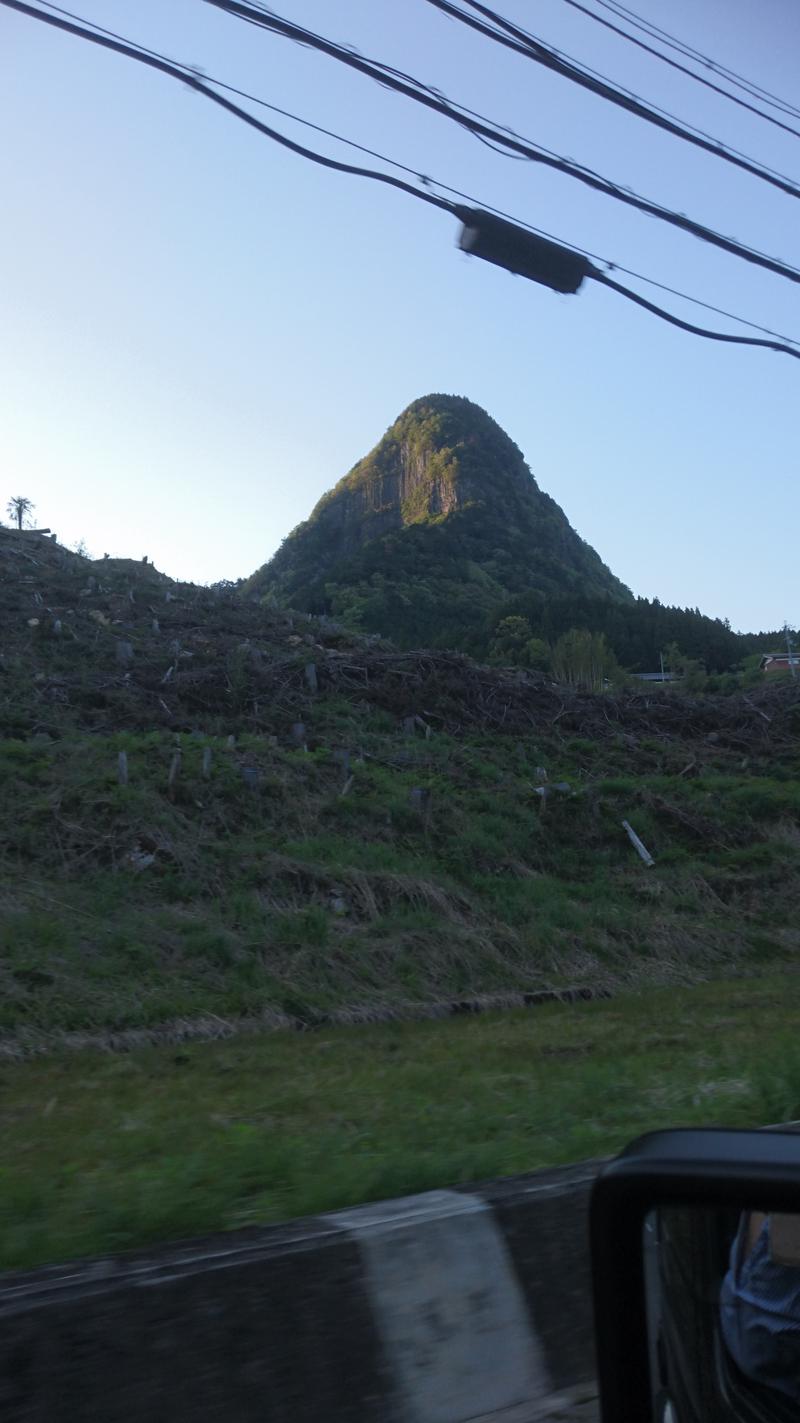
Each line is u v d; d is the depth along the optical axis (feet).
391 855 64.49
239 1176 14.74
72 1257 11.84
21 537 137.49
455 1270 11.75
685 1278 6.75
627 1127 19.35
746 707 110.63
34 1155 20.26
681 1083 24.14
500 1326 11.76
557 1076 27.32
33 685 81.76
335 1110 24.38
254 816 65.00
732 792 86.43
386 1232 11.50
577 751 93.61
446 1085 27.12
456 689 97.40
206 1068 34.83
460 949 55.77
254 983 48.14
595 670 142.41
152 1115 25.29
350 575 527.40
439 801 72.74
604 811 77.97
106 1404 9.26
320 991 48.85
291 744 80.07
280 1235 11.24
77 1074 34.32
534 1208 12.71
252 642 103.19
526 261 26.66
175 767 65.62
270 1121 23.03
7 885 51.98
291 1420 10.11
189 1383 9.72
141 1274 10.07
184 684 86.43
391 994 50.47
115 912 51.93
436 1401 11.02
